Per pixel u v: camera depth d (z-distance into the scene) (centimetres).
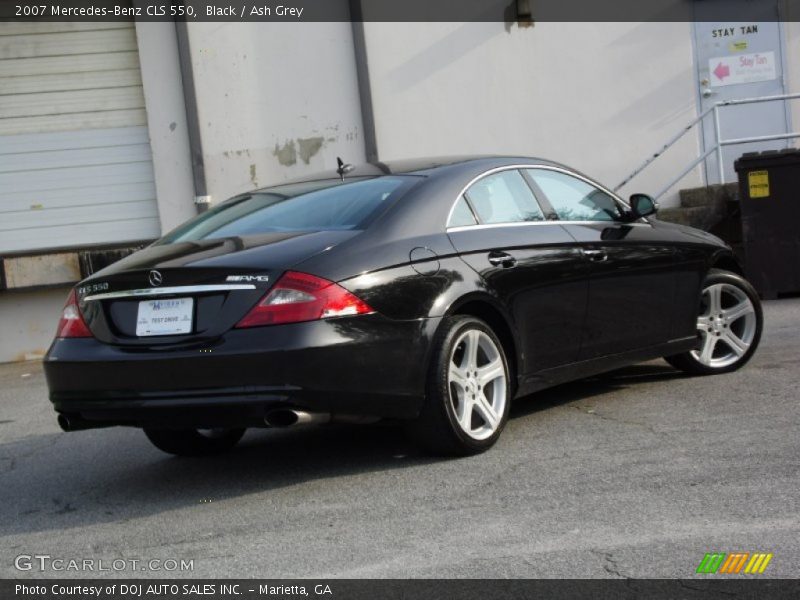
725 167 1311
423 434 504
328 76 1222
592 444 529
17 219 1191
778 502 420
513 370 548
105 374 471
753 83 1297
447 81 1252
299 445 592
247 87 1204
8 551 434
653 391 653
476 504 442
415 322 484
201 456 591
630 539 388
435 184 531
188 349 453
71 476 570
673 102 1292
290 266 457
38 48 1184
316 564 385
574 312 580
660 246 646
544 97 1272
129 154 1201
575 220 604
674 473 468
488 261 530
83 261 1138
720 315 696
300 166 1222
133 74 1198
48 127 1191
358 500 461
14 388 956
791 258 1061
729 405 598
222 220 547
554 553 379
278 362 444
